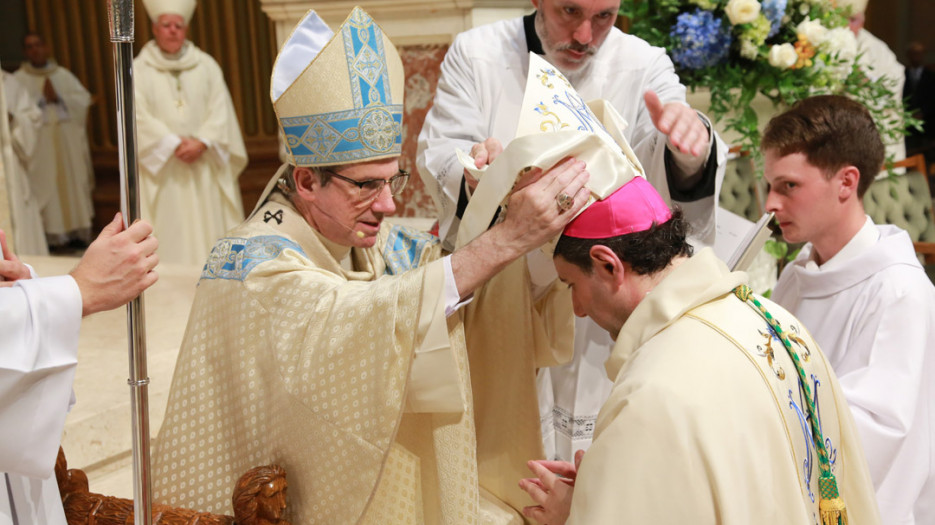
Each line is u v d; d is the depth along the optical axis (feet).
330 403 5.80
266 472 5.79
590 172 5.34
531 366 7.33
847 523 5.10
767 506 4.40
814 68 12.21
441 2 12.34
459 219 7.91
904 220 14.57
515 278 7.21
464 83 8.95
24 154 25.93
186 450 6.48
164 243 22.50
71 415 9.75
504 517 7.69
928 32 30.45
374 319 5.72
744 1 11.34
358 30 6.13
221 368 6.40
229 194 23.13
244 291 6.22
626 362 4.91
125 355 12.01
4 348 4.81
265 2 13.53
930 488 7.19
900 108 13.88
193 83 22.43
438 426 6.37
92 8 29.91
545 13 8.43
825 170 7.22
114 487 9.43
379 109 6.20
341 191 6.29
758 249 6.91
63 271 17.12
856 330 7.22
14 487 5.31
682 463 4.37
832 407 5.31
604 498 4.43
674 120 6.99
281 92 6.32
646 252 5.09
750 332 4.86
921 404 6.98
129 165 5.08
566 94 6.09
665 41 12.20
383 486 6.56
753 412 4.52
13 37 30.27
